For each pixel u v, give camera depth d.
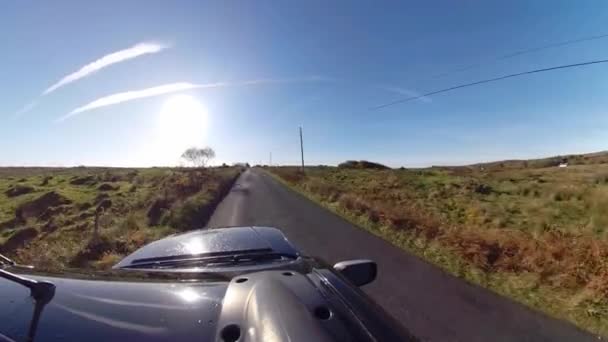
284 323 1.07
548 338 4.41
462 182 26.58
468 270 7.10
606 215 11.20
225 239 2.68
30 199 25.39
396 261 7.88
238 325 1.15
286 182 39.09
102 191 29.95
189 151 92.19
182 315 1.27
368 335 1.25
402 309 5.31
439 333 4.57
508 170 44.38
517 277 6.59
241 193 27.53
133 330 1.15
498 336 4.48
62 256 9.12
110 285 1.51
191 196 21.73
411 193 21.34
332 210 16.55
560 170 36.72
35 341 1.04
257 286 1.41
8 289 1.37
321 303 1.31
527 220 12.12
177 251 2.43
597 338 4.39
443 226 10.44
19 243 13.32
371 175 40.41
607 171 28.23
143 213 17.11
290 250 2.54
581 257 6.70
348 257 8.29
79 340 1.07
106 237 10.41
